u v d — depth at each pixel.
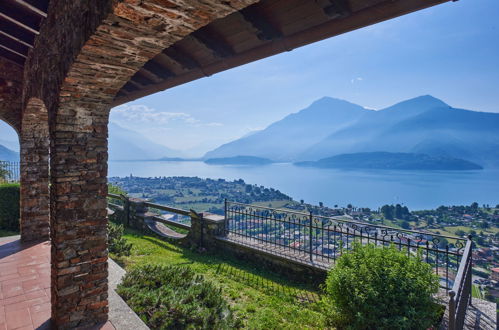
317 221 5.14
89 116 2.98
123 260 5.79
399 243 4.07
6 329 2.96
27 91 4.91
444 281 4.01
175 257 6.19
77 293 2.94
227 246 6.20
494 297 5.26
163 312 3.03
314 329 3.56
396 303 2.95
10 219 7.71
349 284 3.18
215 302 3.41
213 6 1.73
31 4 3.32
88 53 2.31
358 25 2.21
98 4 1.94
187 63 3.46
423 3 1.85
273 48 2.80
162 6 1.73
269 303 4.22
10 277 4.21
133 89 4.96
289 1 2.29
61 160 2.82
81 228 2.95
